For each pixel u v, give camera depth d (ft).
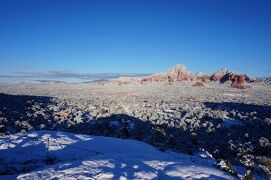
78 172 64.44
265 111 490.08
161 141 186.39
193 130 286.87
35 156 84.74
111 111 424.05
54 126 273.95
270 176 142.31
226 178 65.26
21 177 63.21
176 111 470.39
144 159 79.87
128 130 226.58
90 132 239.91
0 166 76.59
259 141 226.17
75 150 94.12
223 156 186.80
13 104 442.09
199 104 606.96
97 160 74.59
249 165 152.46
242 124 349.61
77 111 424.46
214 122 358.64
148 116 395.55
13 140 96.02
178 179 62.59
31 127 241.96
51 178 61.41
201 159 132.77
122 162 73.61
